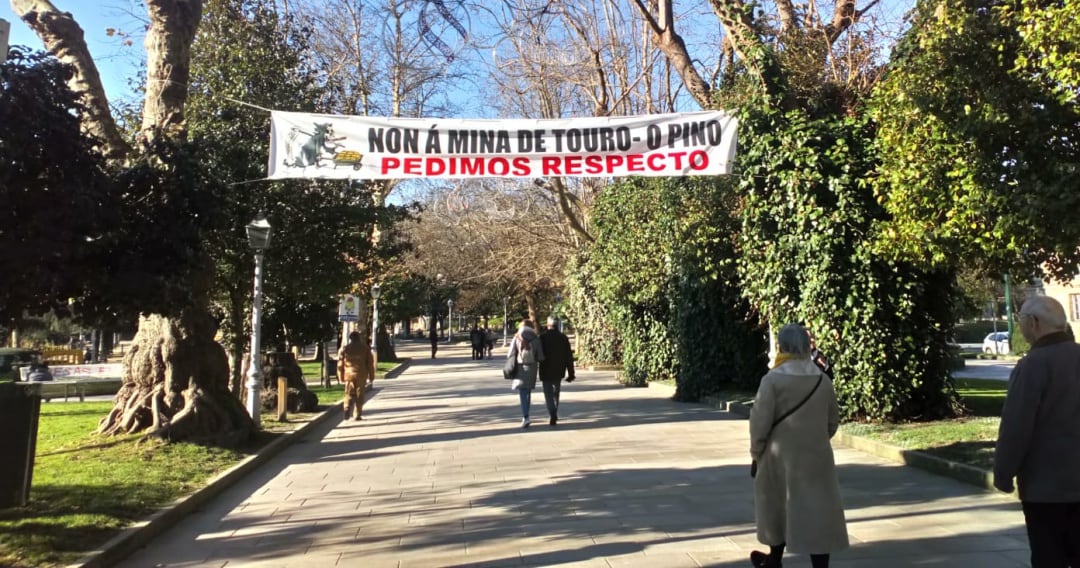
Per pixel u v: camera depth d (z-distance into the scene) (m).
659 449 10.73
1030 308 3.78
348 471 9.93
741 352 17.19
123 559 6.03
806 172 11.09
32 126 5.77
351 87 19.23
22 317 6.79
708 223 15.29
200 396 10.64
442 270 39.16
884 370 11.02
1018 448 3.59
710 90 15.18
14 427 6.33
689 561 5.57
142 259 6.88
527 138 9.75
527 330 13.57
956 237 7.88
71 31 9.66
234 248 13.69
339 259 14.77
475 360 44.34
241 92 12.88
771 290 11.83
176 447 9.94
